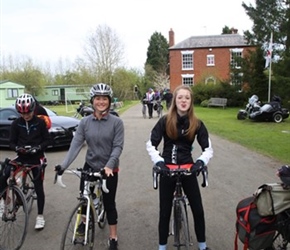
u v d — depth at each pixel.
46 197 6.35
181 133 3.62
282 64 24.72
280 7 33.41
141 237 4.56
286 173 3.10
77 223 3.68
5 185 4.52
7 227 4.66
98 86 4.03
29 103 4.69
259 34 33.44
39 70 63.28
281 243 3.40
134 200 6.05
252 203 3.22
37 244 4.38
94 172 3.89
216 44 45.06
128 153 10.67
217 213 5.34
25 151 4.73
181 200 3.68
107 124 4.06
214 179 7.29
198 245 3.87
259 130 15.54
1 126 12.08
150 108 24.03
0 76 60.75
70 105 53.56
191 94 3.63
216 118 22.31
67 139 11.48
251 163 8.79
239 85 34.84
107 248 4.23
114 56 43.41
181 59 45.81
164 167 3.47
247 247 3.24
